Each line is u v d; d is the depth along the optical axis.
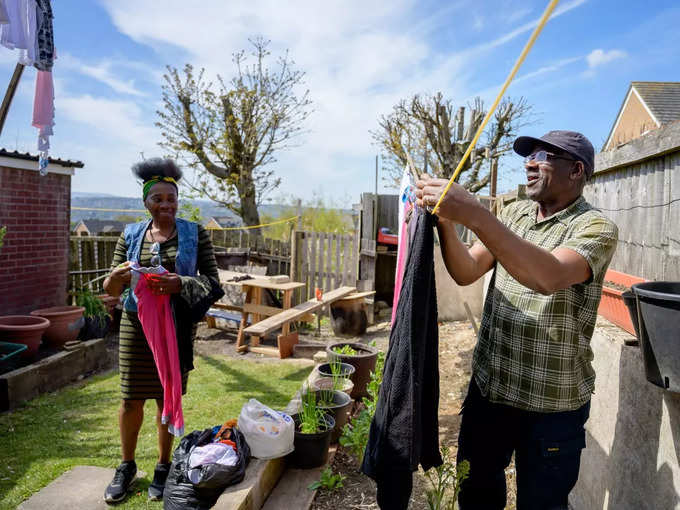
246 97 14.84
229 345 7.38
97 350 5.96
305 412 3.49
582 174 1.88
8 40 3.16
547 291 1.56
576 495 2.88
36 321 5.68
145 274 2.70
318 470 3.39
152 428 4.17
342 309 8.12
